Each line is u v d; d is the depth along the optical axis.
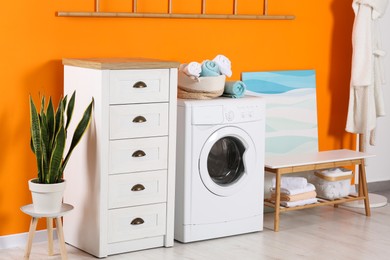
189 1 4.92
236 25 5.16
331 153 5.39
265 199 5.00
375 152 6.21
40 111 4.32
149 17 4.73
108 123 4.12
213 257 4.27
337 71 5.77
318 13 5.61
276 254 4.37
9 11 4.25
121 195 4.23
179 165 4.48
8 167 4.34
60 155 4.04
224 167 4.70
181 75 4.57
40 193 4.00
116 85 4.12
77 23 4.48
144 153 4.27
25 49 4.32
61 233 4.07
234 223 4.70
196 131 4.45
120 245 4.28
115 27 4.62
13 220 4.39
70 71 4.32
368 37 5.52
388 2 5.60
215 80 4.57
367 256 4.38
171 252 4.34
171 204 4.41
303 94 5.53
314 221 5.13
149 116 4.26
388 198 5.96
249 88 5.23
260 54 5.32
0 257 4.20
